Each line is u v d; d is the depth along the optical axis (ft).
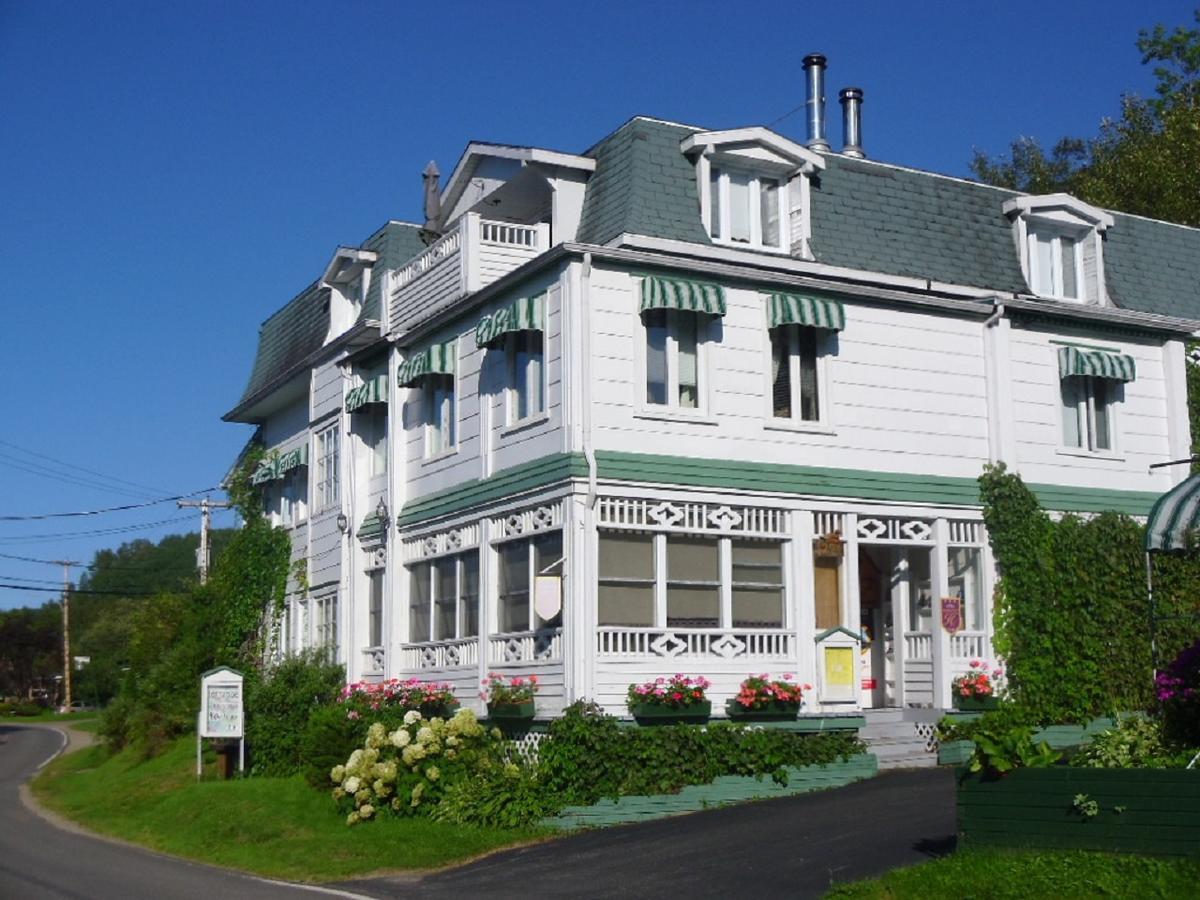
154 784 97.66
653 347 74.74
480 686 77.87
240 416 122.31
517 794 64.49
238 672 95.40
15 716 301.84
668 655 71.72
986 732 45.60
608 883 50.42
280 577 111.14
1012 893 39.91
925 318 82.84
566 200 81.20
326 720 79.56
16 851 70.74
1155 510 62.49
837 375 79.36
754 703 71.31
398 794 67.67
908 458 80.74
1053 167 162.20
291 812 71.87
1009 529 81.71
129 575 383.04
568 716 67.00
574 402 71.67
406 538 89.76
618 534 72.08
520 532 75.92
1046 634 80.64
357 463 97.60
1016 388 84.48
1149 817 41.55
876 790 65.31
